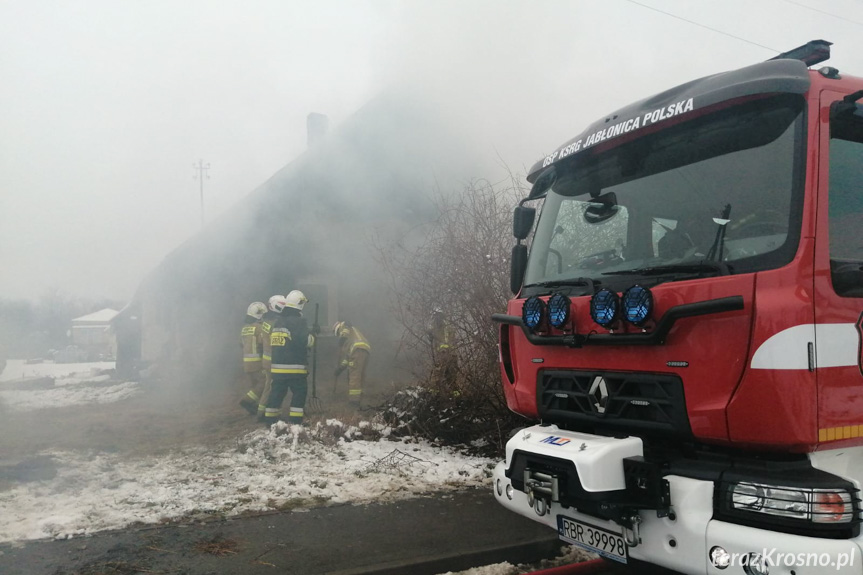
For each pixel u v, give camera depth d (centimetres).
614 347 262
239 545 354
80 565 321
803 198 218
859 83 242
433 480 498
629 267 285
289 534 373
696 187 261
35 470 514
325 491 462
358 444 596
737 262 228
